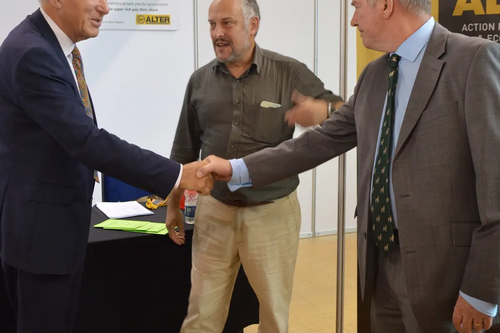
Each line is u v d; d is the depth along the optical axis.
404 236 1.24
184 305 2.13
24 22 1.55
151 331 2.09
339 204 2.05
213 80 1.88
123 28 3.75
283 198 1.89
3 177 1.51
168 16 3.84
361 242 1.42
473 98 1.12
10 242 1.49
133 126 3.91
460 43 1.20
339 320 2.11
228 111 1.84
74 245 1.56
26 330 1.53
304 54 3.95
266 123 1.83
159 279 2.08
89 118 1.52
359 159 1.43
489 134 1.10
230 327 2.21
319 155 1.64
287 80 1.84
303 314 2.91
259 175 1.67
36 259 1.48
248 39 1.76
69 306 1.64
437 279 1.21
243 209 1.84
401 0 1.25
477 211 1.19
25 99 1.43
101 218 2.32
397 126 1.29
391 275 1.36
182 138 2.05
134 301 2.05
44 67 1.43
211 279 1.90
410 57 1.27
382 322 1.46
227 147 1.85
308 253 3.96
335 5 3.97
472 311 1.14
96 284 1.97
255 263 1.85
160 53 3.88
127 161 1.54
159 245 2.06
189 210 2.17
